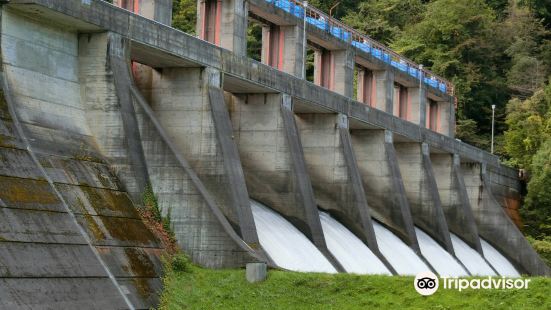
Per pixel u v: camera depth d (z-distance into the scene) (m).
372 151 73.56
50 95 41.84
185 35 48.75
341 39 71.88
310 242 56.97
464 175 91.38
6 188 35.84
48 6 40.06
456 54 121.25
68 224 37.44
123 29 44.38
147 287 38.88
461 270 75.88
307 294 40.53
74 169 40.38
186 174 44.75
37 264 34.56
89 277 36.34
